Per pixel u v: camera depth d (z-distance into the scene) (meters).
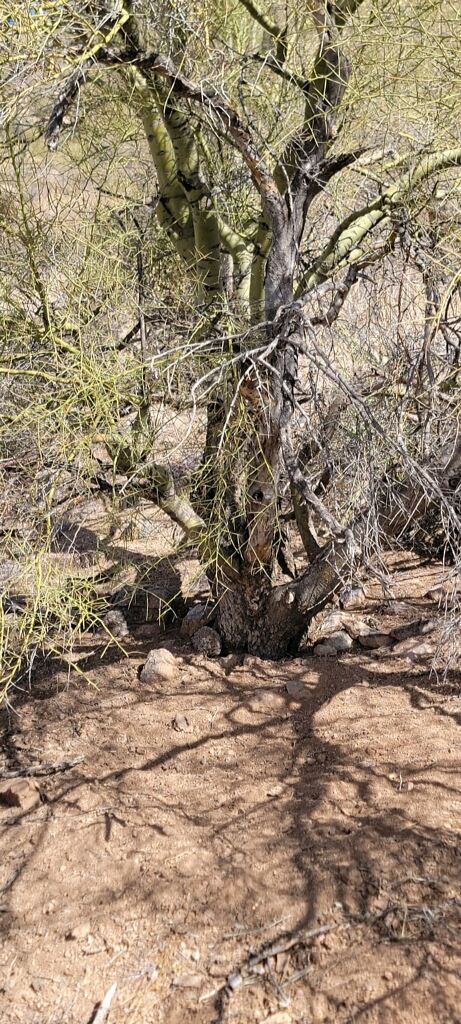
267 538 3.40
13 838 2.79
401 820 2.61
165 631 4.10
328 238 3.84
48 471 3.04
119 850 2.67
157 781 2.99
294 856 2.53
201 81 2.69
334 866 2.46
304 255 3.79
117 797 2.93
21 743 3.31
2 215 3.02
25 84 2.52
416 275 3.57
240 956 2.24
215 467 3.33
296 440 3.95
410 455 3.04
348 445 3.35
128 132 3.59
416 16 2.97
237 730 3.23
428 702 3.26
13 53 2.48
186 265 3.60
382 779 2.83
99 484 3.51
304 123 3.02
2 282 3.09
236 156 3.71
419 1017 1.98
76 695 3.58
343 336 3.56
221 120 2.77
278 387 3.00
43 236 3.09
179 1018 2.08
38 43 2.38
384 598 4.12
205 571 3.83
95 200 3.82
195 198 3.33
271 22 3.09
